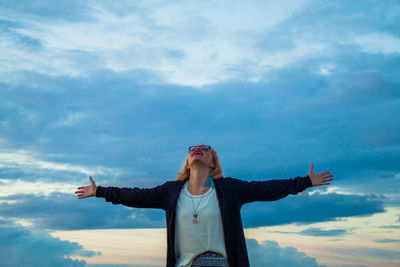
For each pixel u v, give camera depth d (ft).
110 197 17.10
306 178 16.57
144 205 17.03
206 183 16.39
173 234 15.87
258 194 16.48
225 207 15.65
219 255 15.57
